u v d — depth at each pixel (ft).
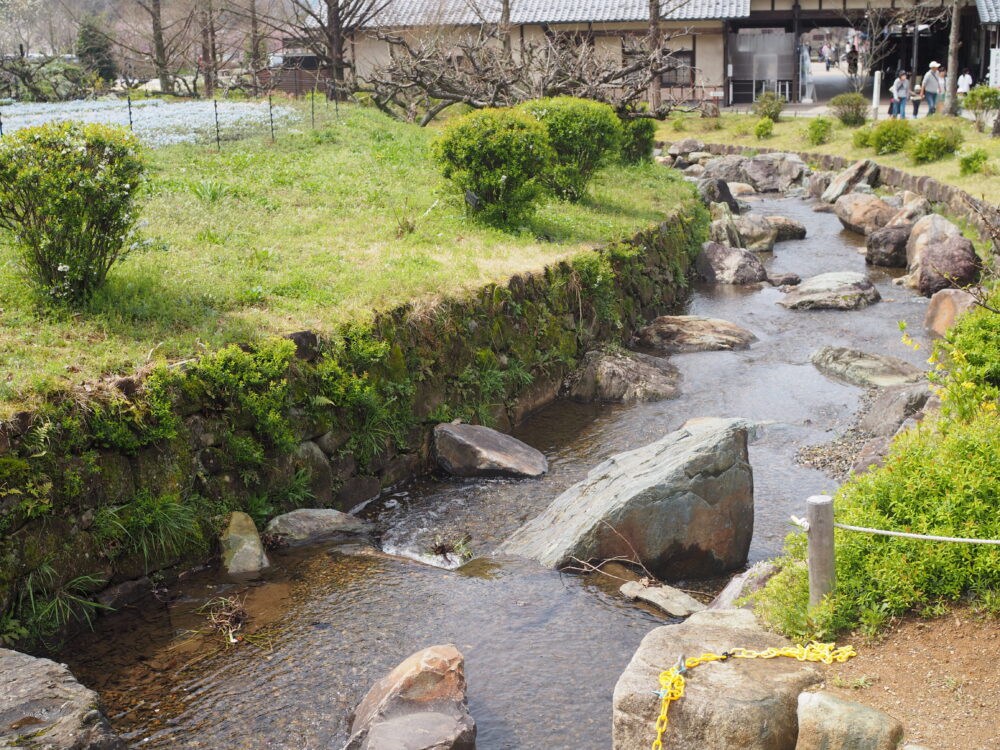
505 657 22.41
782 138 122.83
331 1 106.32
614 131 65.36
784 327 54.95
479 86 92.38
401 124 86.58
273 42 168.55
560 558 26.66
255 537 27.45
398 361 35.24
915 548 19.27
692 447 27.89
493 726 19.92
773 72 148.66
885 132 102.63
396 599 25.05
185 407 27.20
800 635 18.86
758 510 31.40
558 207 61.98
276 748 19.25
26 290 31.63
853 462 34.71
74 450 24.12
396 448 34.78
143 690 21.11
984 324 32.94
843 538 19.86
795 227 81.51
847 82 176.04
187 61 146.72
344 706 20.58
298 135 71.36
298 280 37.86
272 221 48.73
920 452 21.90
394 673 20.04
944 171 86.43
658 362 47.73
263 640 23.13
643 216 64.13
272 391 29.58
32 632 22.40
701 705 16.84
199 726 19.89
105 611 24.26
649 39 117.50
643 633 23.48
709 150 124.67
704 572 27.32
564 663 22.17
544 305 45.11
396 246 46.37
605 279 50.24
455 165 53.52
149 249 39.99
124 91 125.49
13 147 30.22
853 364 45.65
